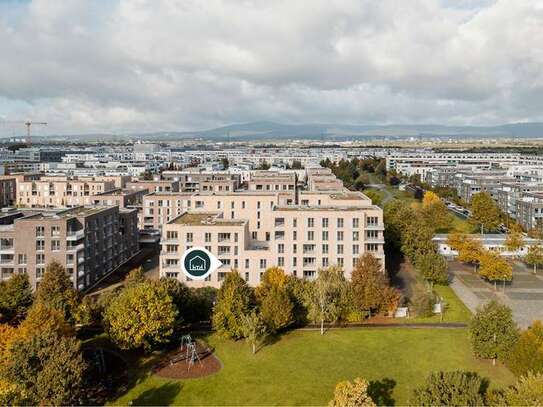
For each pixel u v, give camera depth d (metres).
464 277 183.75
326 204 184.25
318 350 119.69
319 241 158.25
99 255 178.88
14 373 87.56
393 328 134.00
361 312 139.00
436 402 75.88
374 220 161.25
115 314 116.69
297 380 105.00
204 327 135.50
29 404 84.94
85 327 134.25
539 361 96.38
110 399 98.81
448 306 151.25
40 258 160.75
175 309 122.00
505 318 110.62
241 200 199.62
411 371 108.19
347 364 112.00
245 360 114.94
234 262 157.75
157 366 112.56
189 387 103.00
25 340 95.06
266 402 96.38
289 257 158.12
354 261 158.88
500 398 79.00
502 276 166.12
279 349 120.56
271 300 126.44
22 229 160.00
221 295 129.75
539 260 187.38
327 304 132.25
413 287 171.38
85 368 93.31
